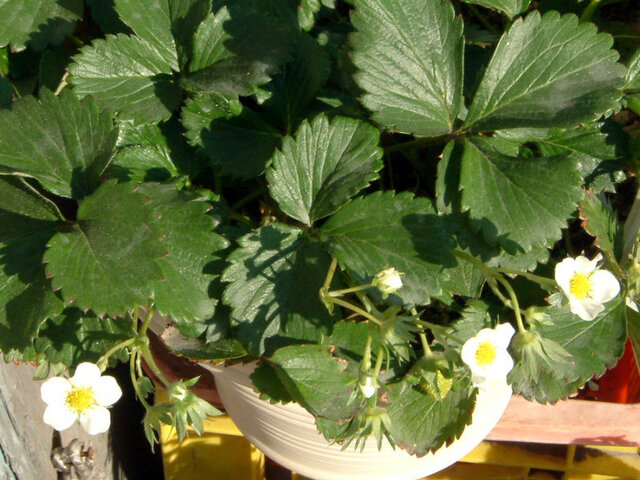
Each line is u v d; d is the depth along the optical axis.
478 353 0.34
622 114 0.49
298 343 0.36
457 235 0.37
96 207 0.36
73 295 0.34
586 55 0.39
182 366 0.46
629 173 0.44
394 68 0.39
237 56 0.40
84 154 0.37
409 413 0.39
